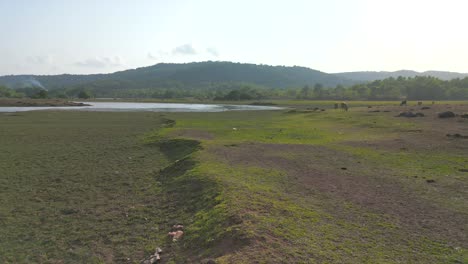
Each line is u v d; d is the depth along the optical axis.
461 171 14.48
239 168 15.13
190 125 37.97
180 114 58.53
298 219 9.11
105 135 31.56
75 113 60.53
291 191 11.79
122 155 21.94
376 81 172.50
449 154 18.11
